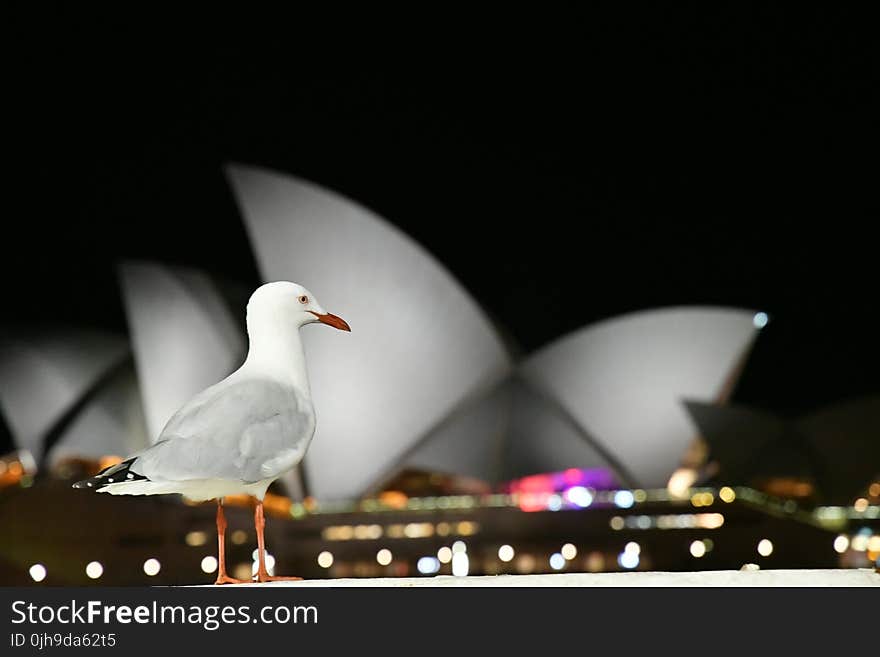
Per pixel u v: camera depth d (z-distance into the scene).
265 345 5.37
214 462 4.91
